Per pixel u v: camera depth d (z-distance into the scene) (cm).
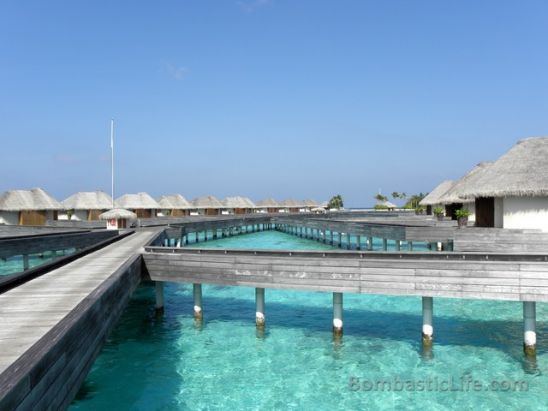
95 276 1218
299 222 4547
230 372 1142
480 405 937
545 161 1953
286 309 1759
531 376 1074
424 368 1135
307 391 1027
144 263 1544
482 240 1891
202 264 1453
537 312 1596
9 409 442
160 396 1011
